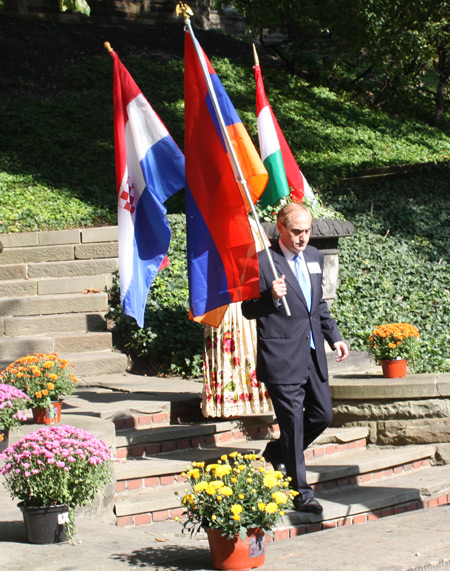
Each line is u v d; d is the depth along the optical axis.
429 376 6.29
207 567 3.67
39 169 12.95
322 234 6.58
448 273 10.65
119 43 18.44
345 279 9.75
